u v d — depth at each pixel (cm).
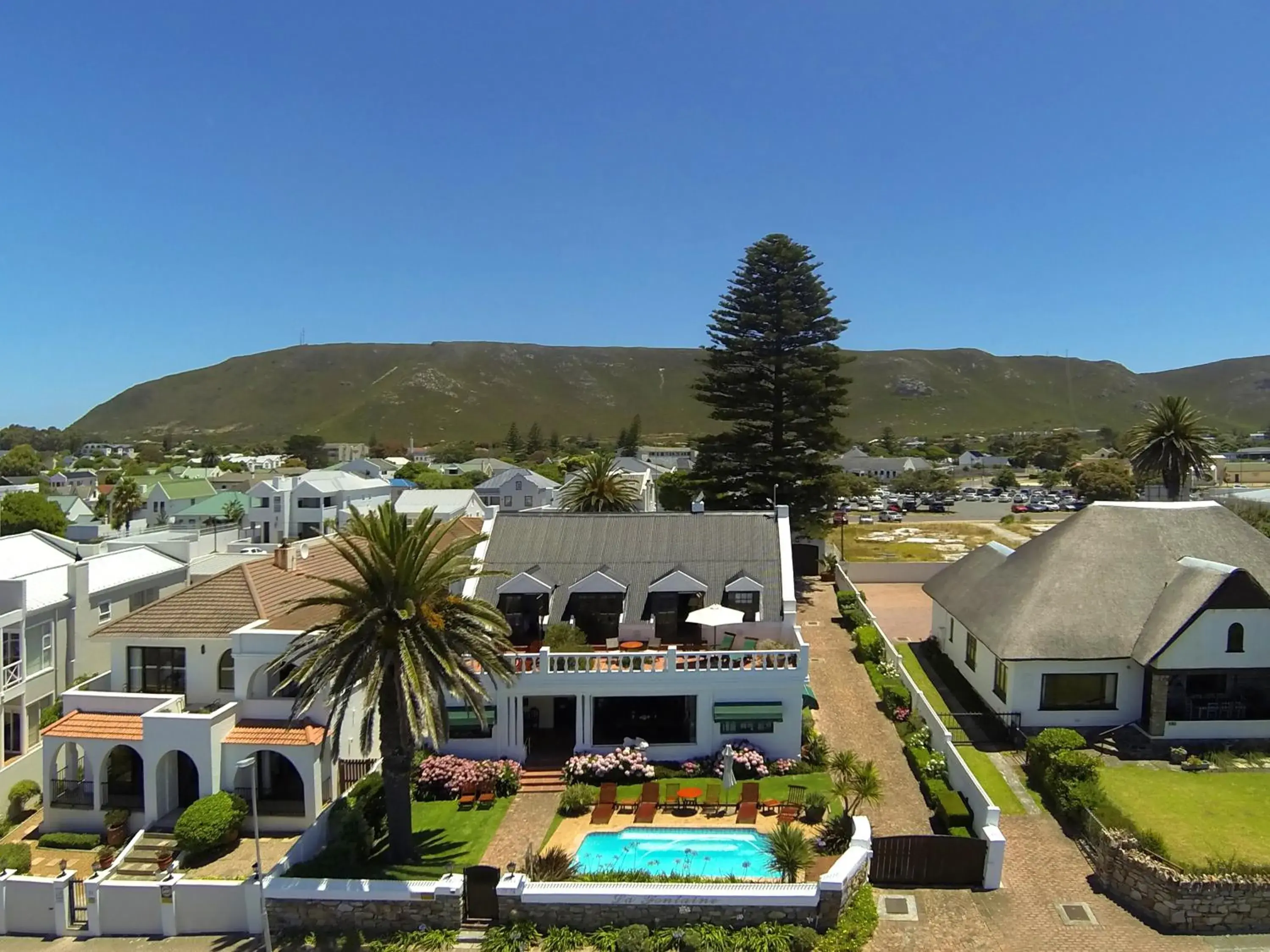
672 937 2045
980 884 2255
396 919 2167
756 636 3381
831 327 6656
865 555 7688
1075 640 3106
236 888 2219
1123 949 1983
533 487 11450
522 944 2059
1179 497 7056
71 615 3872
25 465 16888
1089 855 2369
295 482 9694
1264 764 2844
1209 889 2034
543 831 2586
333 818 2552
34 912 2277
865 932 2031
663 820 2622
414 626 2338
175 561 4859
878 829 2516
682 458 18412
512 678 2569
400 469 17475
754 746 3003
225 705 2872
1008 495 14188
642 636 3394
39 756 3166
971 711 3431
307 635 2653
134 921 2253
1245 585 2978
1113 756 2930
